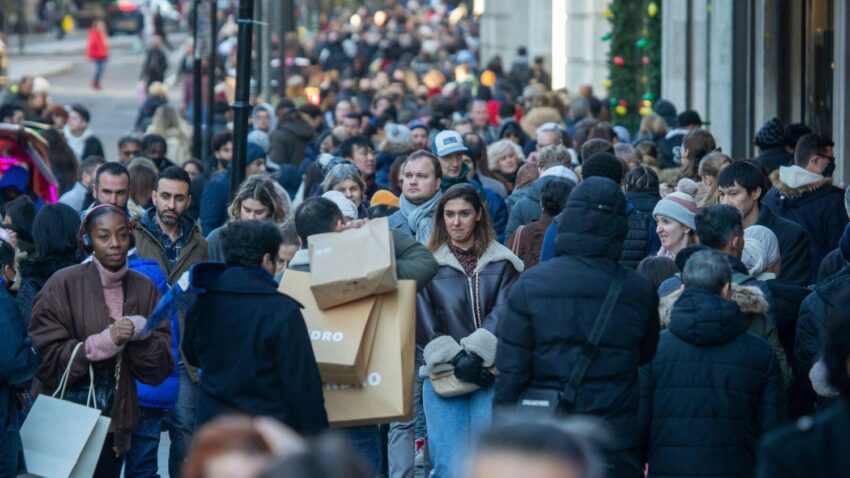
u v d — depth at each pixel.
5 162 27.86
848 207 17.70
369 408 13.71
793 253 17.73
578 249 12.56
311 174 25.58
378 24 123.00
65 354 14.80
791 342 16.02
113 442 15.21
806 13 35.59
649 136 32.59
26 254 20.19
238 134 21.20
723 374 12.84
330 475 5.86
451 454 15.56
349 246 13.71
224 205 23.94
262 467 6.03
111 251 15.10
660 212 17.64
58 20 141.38
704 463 12.82
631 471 12.55
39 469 14.21
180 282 12.80
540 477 5.93
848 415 8.09
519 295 12.59
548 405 12.37
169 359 15.12
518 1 86.12
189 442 16.89
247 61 21.14
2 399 13.76
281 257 16.83
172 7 159.25
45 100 48.25
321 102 61.19
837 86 29.02
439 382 15.43
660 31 46.47
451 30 111.31
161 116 39.81
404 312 13.84
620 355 12.43
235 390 12.66
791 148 24.84
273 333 12.64
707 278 12.98
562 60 67.62
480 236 16.23
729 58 39.00
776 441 8.16
